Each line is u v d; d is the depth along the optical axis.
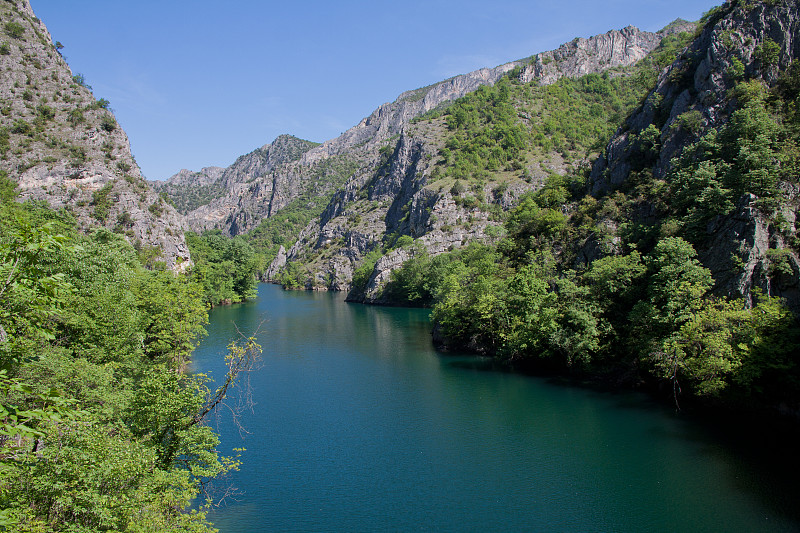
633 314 50.50
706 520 27.27
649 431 39.50
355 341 80.50
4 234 24.09
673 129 70.75
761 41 66.75
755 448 35.75
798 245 45.16
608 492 30.56
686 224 54.06
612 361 54.84
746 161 50.25
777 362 39.03
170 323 51.16
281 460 35.50
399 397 49.91
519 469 33.81
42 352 26.23
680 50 104.06
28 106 124.69
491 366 62.41
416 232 173.50
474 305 69.44
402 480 32.50
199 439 24.97
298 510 28.80
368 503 29.64
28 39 137.75
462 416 44.16
